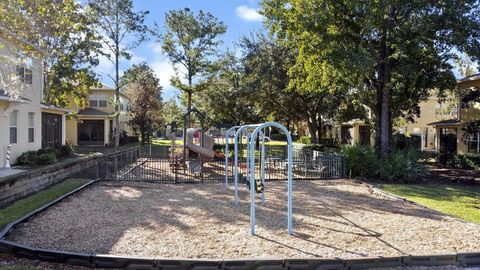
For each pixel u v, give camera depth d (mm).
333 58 14242
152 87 34562
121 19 26531
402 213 8086
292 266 4793
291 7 15125
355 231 6543
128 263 4762
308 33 14625
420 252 5438
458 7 13766
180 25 28875
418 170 14180
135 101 35031
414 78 15797
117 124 28312
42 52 13227
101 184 11812
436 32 14406
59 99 25062
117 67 27750
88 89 26297
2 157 13164
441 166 19891
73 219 7137
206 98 29422
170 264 4727
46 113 19312
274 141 50250
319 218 7504
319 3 14398
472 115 19969
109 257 4793
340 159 14102
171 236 6113
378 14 13984
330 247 5621
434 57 15500
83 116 31359
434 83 16609
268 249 5484
